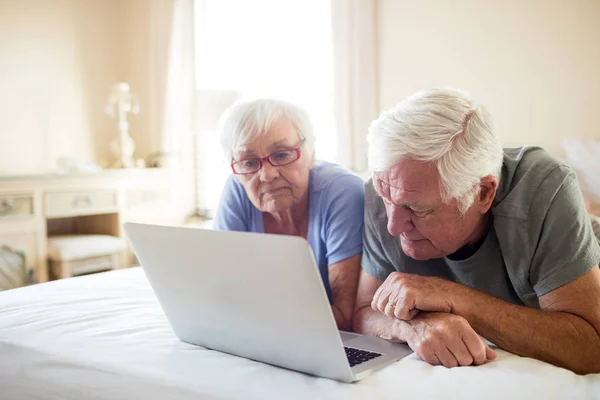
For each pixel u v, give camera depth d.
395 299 1.10
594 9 2.53
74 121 4.22
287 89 3.77
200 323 1.10
